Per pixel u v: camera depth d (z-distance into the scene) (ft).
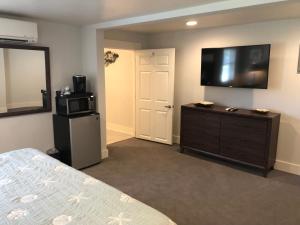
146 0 8.29
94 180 5.86
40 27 11.73
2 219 4.35
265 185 10.93
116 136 18.57
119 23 11.62
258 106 13.21
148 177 11.68
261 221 8.35
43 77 12.04
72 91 12.91
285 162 12.54
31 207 4.72
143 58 16.81
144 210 4.63
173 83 15.80
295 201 9.61
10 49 10.75
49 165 6.73
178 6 9.09
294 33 11.65
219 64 13.67
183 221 8.31
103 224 4.18
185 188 10.62
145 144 16.72
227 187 10.72
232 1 8.15
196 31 15.11
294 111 12.07
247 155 12.18
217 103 14.82
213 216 8.61
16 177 5.99
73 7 9.29
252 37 12.99
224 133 12.84
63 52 12.86
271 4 7.59
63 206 4.75
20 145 11.67
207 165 13.12
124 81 18.80
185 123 14.42
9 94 11.00
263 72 12.17
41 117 12.28
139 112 17.70
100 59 13.26
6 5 9.04
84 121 12.27
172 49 15.40
